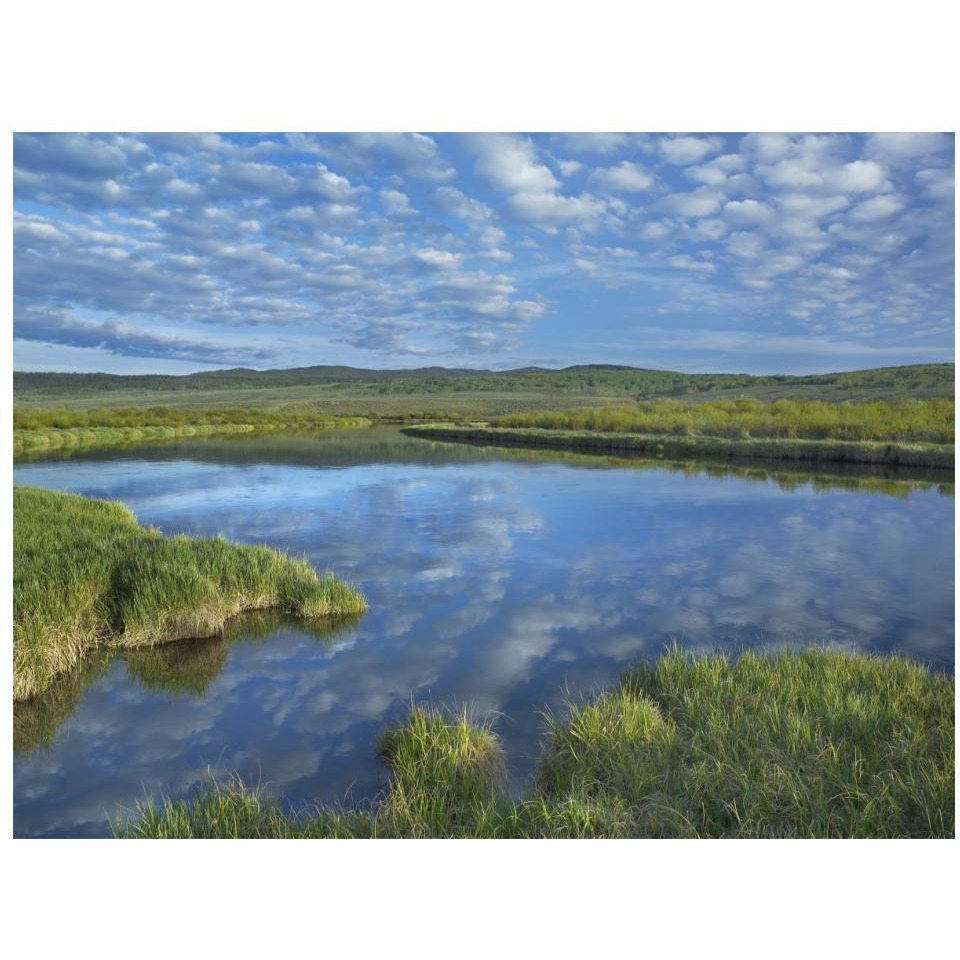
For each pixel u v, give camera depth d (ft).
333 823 18.01
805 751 19.65
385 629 36.50
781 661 27.71
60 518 51.98
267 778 22.11
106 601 35.35
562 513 71.72
